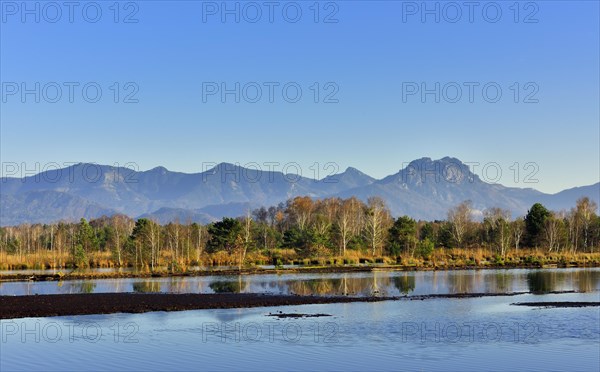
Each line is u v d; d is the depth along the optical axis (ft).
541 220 505.66
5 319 173.78
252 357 124.67
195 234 492.54
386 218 581.53
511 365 117.70
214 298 218.59
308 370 114.83
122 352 129.70
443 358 123.24
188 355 126.72
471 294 232.12
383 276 326.24
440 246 508.53
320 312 185.06
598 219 547.90
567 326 157.99
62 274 337.31
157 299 215.31
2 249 515.91
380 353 127.65
